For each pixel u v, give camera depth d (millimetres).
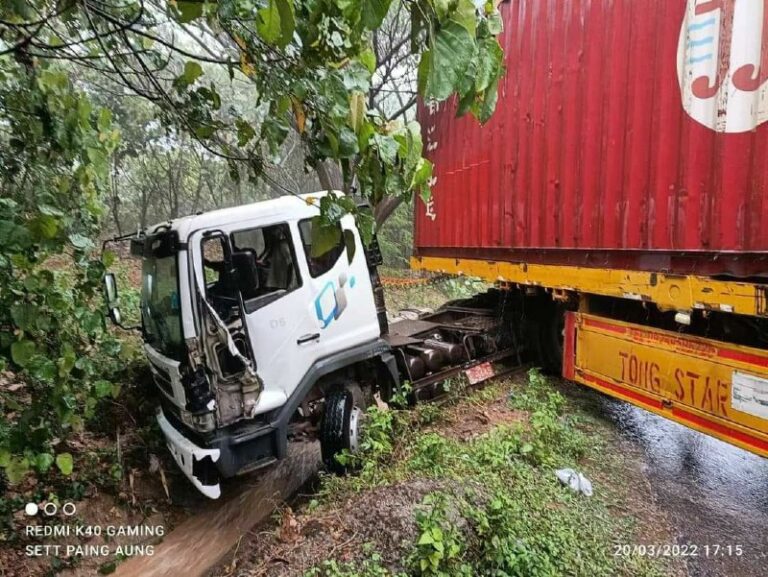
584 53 3889
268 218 3500
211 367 3277
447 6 1092
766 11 2635
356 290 4008
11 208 1971
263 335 3430
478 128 5352
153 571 3246
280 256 3660
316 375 3684
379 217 10398
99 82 7148
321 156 1569
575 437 4078
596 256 3963
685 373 3500
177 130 2203
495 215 5129
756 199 2723
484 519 2682
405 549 2572
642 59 3396
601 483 3562
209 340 3287
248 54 1461
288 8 1058
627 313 4234
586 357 4477
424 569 2391
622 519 3145
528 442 3889
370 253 4340
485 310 6270
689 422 3484
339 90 1406
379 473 3506
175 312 3400
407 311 8367
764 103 2656
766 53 2635
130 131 10516
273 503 3854
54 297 2309
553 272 4410
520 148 4699
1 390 3598
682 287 3199
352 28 1136
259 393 3389
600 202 3818
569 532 2891
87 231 2871
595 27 3770
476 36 1284
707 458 3957
